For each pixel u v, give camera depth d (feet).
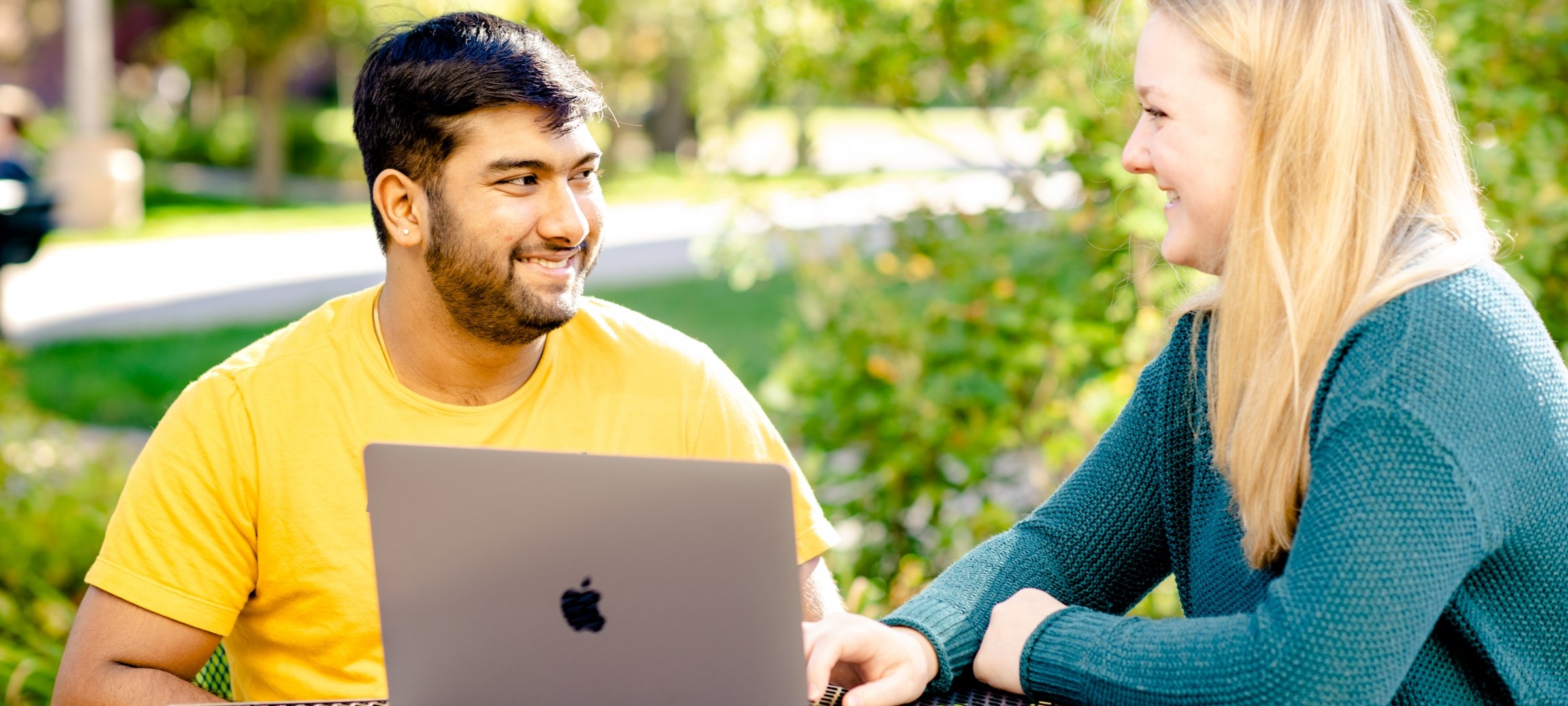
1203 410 4.75
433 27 5.40
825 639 4.55
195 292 34.50
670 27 47.60
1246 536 4.32
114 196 47.01
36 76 75.77
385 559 4.04
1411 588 3.73
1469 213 4.21
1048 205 12.15
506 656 4.07
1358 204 4.10
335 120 74.69
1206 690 4.00
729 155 13.65
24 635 11.08
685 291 34.83
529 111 5.24
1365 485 3.78
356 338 5.67
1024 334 11.39
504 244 5.28
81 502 13.80
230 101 75.00
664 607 3.93
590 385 5.90
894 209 12.71
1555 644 4.07
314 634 5.57
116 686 5.30
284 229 48.65
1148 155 4.54
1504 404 3.80
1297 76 4.12
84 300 32.96
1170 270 10.09
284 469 5.50
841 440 11.96
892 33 12.29
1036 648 4.49
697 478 3.80
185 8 57.16
